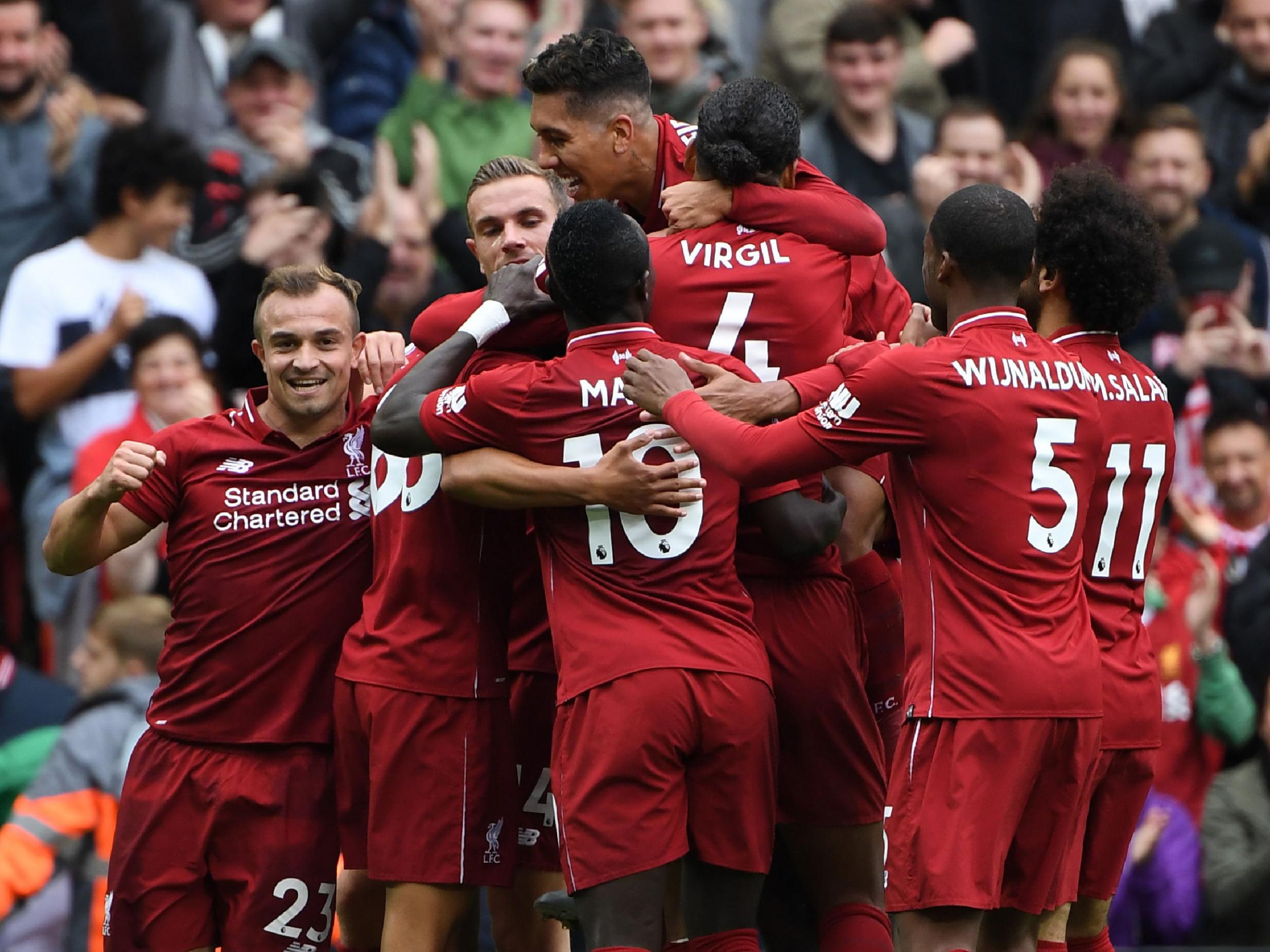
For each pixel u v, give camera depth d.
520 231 17.39
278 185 25.81
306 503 17.95
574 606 15.96
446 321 17.22
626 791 15.52
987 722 15.53
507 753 17.52
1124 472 16.75
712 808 15.80
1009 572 15.66
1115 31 33.06
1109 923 24.05
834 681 16.97
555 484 15.77
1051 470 15.80
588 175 17.45
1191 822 24.36
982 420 15.56
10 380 25.52
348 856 17.91
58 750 21.59
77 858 21.30
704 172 16.80
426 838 17.14
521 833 18.44
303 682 17.89
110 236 26.03
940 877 15.46
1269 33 31.44
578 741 15.73
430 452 16.38
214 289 26.80
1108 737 16.66
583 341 16.06
